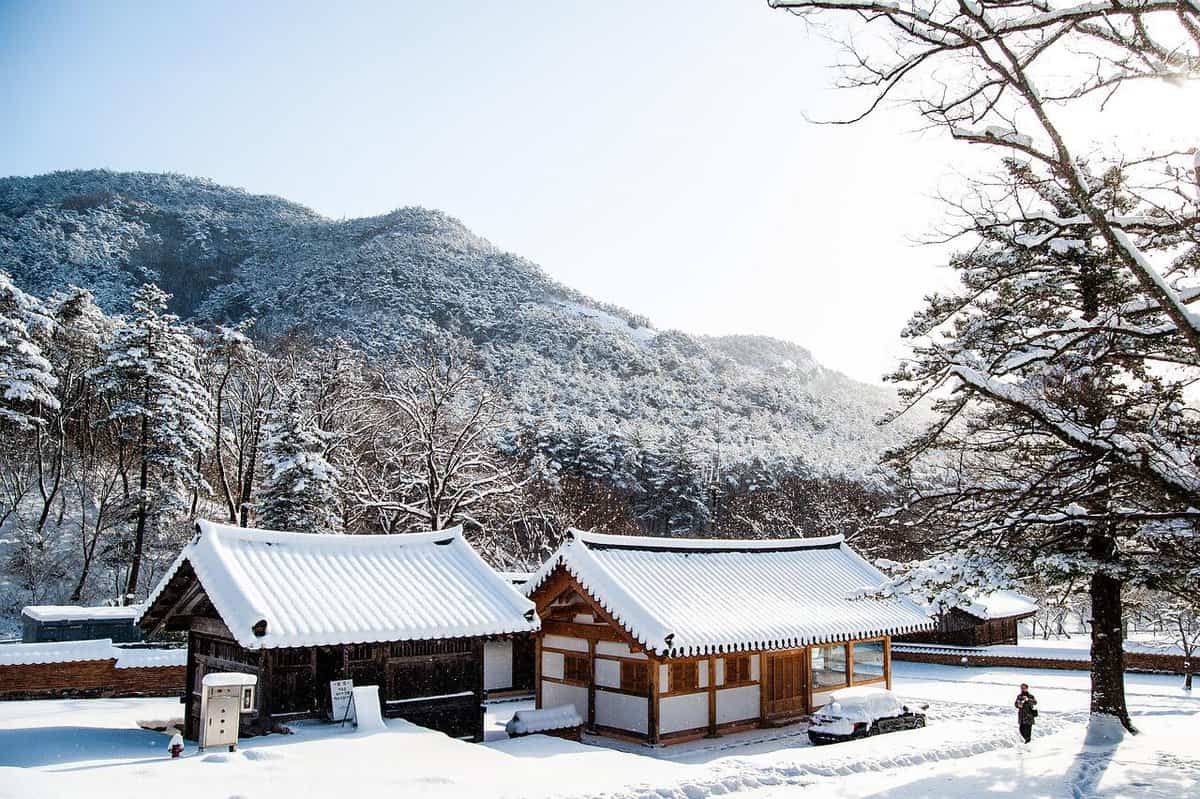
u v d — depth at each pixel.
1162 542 16.22
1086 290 19.08
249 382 51.62
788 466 70.94
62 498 49.31
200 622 18.59
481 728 18.94
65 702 24.89
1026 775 15.61
